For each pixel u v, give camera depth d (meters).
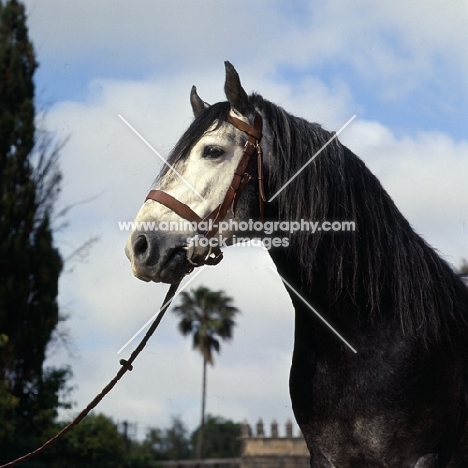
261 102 3.71
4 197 17.97
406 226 3.64
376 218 3.55
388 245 3.53
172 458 56.25
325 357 3.49
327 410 3.46
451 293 3.66
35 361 17.70
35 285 18.02
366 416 3.37
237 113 3.63
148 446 56.81
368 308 3.47
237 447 56.47
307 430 3.53
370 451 3.39
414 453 3.37
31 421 17.56
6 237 17.92
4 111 18.42
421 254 3.58
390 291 3.51
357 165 3.65
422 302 3.46
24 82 18.80
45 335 17.80
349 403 3.41
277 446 37.94
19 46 19.19
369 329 3.46
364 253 3.50
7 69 18.67
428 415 3.40
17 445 17.08
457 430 3.54
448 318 3.57
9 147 18.38
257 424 38.44
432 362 3.44
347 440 3.43
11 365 17.33
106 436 19.66
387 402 3.35
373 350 3.43
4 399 15.82
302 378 3.55
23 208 18.12
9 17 19.20
